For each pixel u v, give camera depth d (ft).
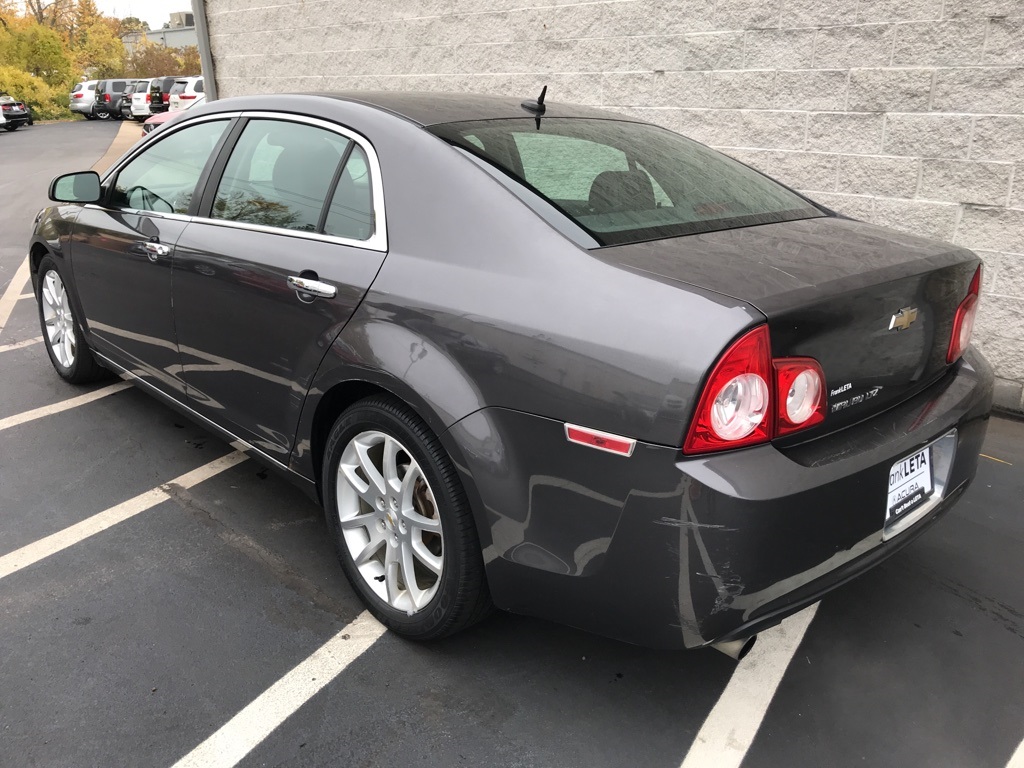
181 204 10.23
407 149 7.79
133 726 6.85
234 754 6.59
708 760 6.61
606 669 7.63
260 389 8.97
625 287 6.07
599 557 6.13
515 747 6.70
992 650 7.95
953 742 6.83
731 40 16.55
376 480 7.80
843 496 6.09
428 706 7.13
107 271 11.50
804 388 5.93
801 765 6.57
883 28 14.48
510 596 6.88
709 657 7.84
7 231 30.60
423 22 22.77
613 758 6.61
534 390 6.24
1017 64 13.21
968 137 13.92
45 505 10.42
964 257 7.54
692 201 7.94
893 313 6.61
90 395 14.03
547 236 6.67
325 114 8.73
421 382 6.86
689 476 5.61
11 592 8.64
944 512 7.55
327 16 25.62
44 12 208.03
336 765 6.50
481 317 6.60
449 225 7.21
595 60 19.03
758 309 5.65
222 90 30.99
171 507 10.40
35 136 87.71
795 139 16.03
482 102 9.21
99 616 8.26
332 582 8.92
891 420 6.82
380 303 7.37
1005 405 14.12
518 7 20.30
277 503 10.55
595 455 5.97
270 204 8.98
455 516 6.93
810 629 8.25
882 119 14.83
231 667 7.57
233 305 9.02
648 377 5.72
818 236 7.49
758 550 5.71
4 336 17.44
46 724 6.86
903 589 8.87
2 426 12.73
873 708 7.20
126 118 125.39
